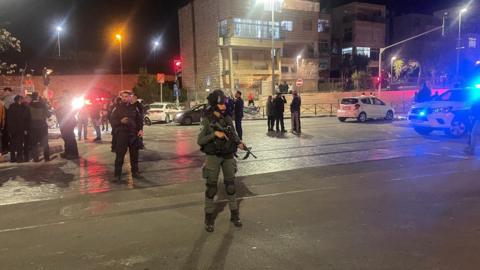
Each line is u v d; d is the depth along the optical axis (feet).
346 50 211.41
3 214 21.44
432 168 31.91
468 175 29.19
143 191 25.84
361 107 83.35
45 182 29.14
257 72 168.45
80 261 15.38
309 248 16.20
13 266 15.05
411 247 16.17
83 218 20.48
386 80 185.57
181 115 89.51
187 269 14.48
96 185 27.89
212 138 18.60
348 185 26.58
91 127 81.35
